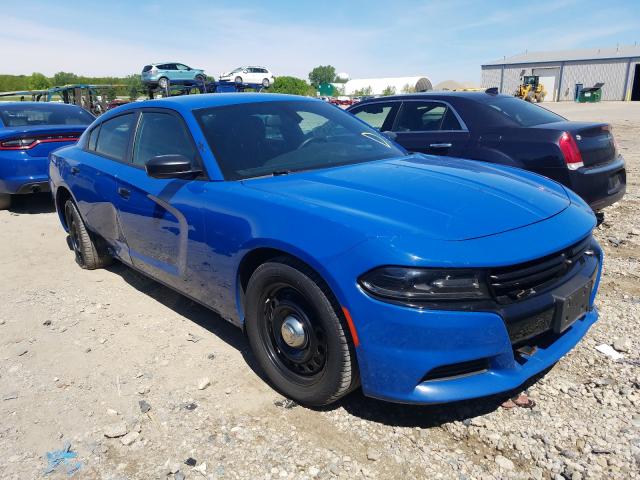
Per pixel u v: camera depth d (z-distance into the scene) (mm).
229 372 3184
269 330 2893
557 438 2512
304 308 2658
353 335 2396
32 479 2367
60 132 7344
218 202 3047
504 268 2336
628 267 4652
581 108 36812
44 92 23203
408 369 2311
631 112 29422
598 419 2625
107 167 4270
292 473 2352
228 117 3604
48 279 4926
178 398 2934
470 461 2398
